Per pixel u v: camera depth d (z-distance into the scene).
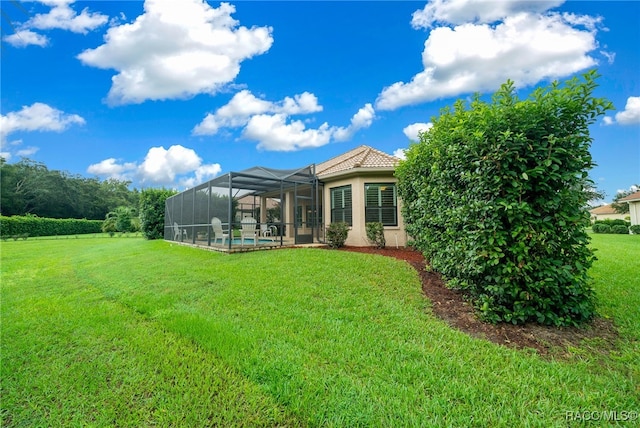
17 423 2.46
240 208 15.48
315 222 14.32
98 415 2.52
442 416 2.39
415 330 3.95
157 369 3.17
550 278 3.77
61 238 27.91
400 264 7.16
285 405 2.58
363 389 2.72
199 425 2.38
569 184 3.90
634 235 21.62
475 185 4.27
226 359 3.27
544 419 2.33
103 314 4.84
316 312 4.62
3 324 4.47
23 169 44.00
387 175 11.79
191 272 7.48
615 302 4.85
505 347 3.49
